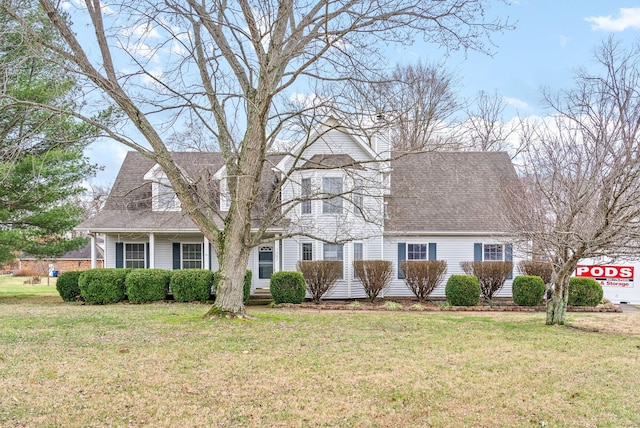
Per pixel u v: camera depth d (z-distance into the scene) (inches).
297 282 672.4
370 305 668.1
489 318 542.9
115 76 399.9
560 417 222.7
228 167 451.5
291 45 421.1
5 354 309.3
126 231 732.0
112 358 303.0
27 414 210.1
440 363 310.0
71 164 694.5
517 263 764.6
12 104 396.5
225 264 457.7
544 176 470.9
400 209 811.4
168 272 697.0
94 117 542.0
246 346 344.2
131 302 675.4
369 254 779.4
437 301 743.7
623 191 379.9
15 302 701.3
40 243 730.2
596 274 750.5
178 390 245.8
